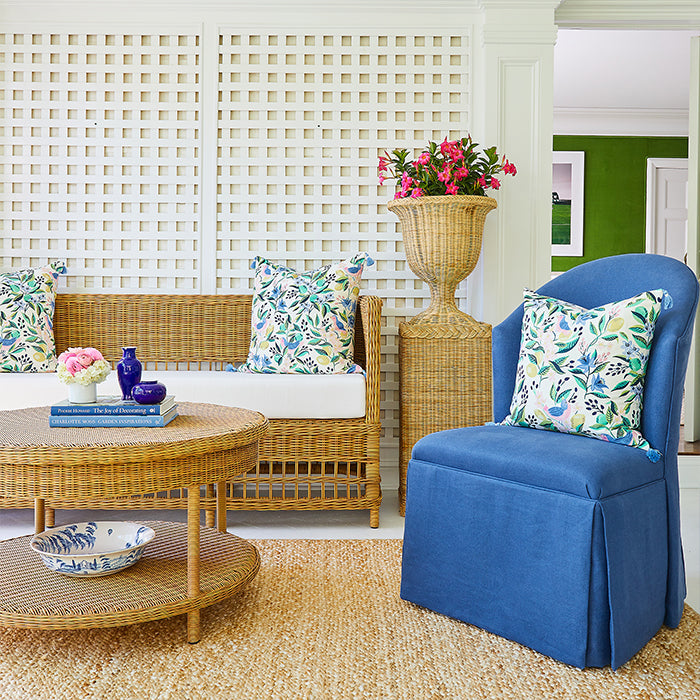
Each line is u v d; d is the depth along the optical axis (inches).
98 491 68.3
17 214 141.6
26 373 120.8
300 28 139.9
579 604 68.2
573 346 81.2
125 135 141.6
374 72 140.5
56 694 63.1
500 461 75.2
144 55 140.9
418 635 75.9
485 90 138.3
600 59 226.8
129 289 143.3
